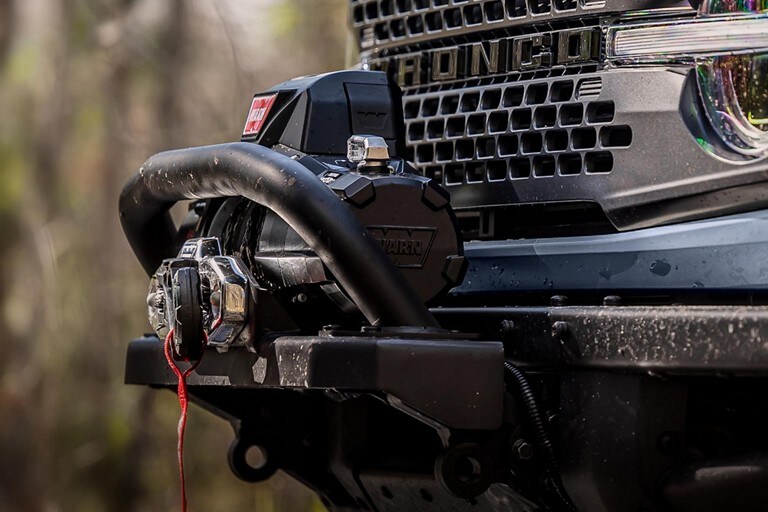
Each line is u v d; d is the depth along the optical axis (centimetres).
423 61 350
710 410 281
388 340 261
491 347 265
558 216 316
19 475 953
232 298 289
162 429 939
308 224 275
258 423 372
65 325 980
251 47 912
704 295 275
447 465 272
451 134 338
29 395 981
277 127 322
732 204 274
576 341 270
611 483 267
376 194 287
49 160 1030
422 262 291
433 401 262
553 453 277
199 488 902
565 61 311
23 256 1045
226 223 330
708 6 281
